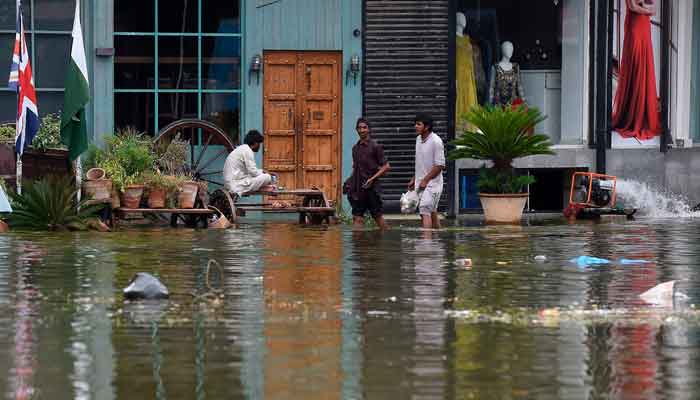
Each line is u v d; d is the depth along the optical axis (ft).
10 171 173.47
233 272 123.75
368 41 196.95
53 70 189.67
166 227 174.40
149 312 99.81
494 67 204.44
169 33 193.36
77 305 103.04
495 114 189.16
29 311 100.12
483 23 204.33
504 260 135.23
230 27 195.00
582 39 205.46
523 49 205.87
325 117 197.67
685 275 123.54
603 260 134.31
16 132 167.73
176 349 85.92
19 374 78.74
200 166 192.65
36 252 139.54
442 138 199.11
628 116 207.62
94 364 81.46
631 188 207.72
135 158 175.52
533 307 103.19
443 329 93.30
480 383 76.89
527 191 195.11
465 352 85.40
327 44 196.54
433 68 198.18
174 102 193.88
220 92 195.11
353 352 85.25
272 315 98.84
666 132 208.33
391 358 83.51
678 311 101.35
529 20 205.67
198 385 76.23
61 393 74.18
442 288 113.60
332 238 158.51
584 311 101.24
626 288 114.11
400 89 197.88
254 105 195.31
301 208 179.52
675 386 76.23
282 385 76.28
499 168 191.11
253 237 159.12
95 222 167.43
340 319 97.30
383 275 122.21
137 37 192.44
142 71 193.06
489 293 110.73
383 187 198.29
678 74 209.56
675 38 209.36
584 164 205.67
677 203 209.87
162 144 186.50
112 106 190.70
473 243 152.97
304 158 197.47
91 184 170.09
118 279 117.91
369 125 191.11
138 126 193.26
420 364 81.87
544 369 80.48
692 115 212.02
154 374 78.89
